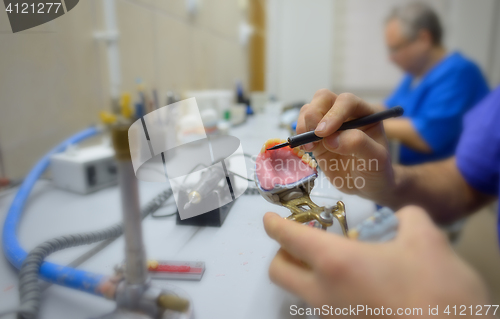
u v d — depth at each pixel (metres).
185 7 0.88
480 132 0.48
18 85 0.40
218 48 1.19
